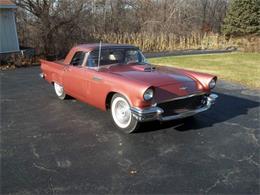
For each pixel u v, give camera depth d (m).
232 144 4.48
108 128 5.15
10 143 4.59
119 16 26.77
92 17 22.28
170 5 30.06
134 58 5.95
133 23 26.97
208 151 4.24
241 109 6.25
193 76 5.28
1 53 13.76
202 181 3.47
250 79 9.66
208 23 34.19
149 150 4.28
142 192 3.27
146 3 29.22
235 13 27.86
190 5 32.41
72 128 5.18
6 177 3.61
